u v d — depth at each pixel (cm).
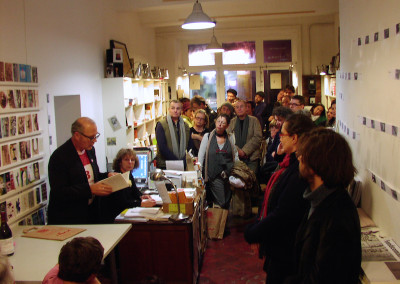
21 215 356
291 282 166
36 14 409
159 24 838
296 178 204
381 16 274
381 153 279
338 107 468
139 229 361
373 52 296
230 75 1058
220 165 516
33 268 246
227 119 508
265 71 1040
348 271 148
